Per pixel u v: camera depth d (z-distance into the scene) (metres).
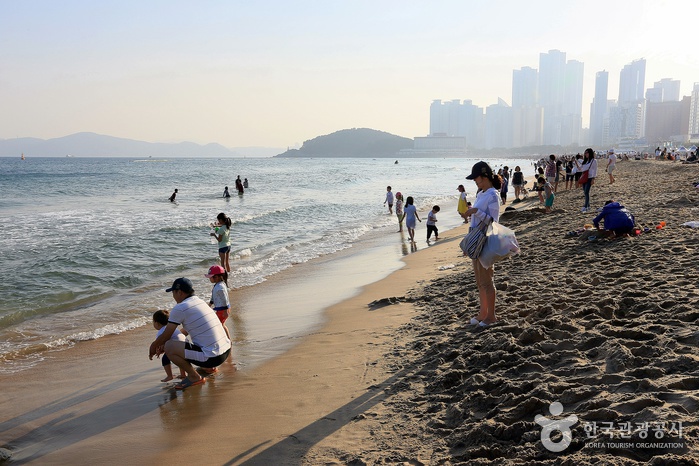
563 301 6.32
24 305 10.01
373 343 6.56
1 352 7.53
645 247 8.84
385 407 4.56
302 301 9.93
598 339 4.78
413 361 5.57
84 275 12.42
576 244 10.37
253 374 6.07
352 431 4.23
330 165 154.88
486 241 5.77
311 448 4.07
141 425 4.98
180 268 13.54
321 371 5.81
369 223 23.09
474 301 7.51
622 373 3.97
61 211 26.64
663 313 5.22
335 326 7.78
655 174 30.36
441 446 3.71
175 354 5.84
